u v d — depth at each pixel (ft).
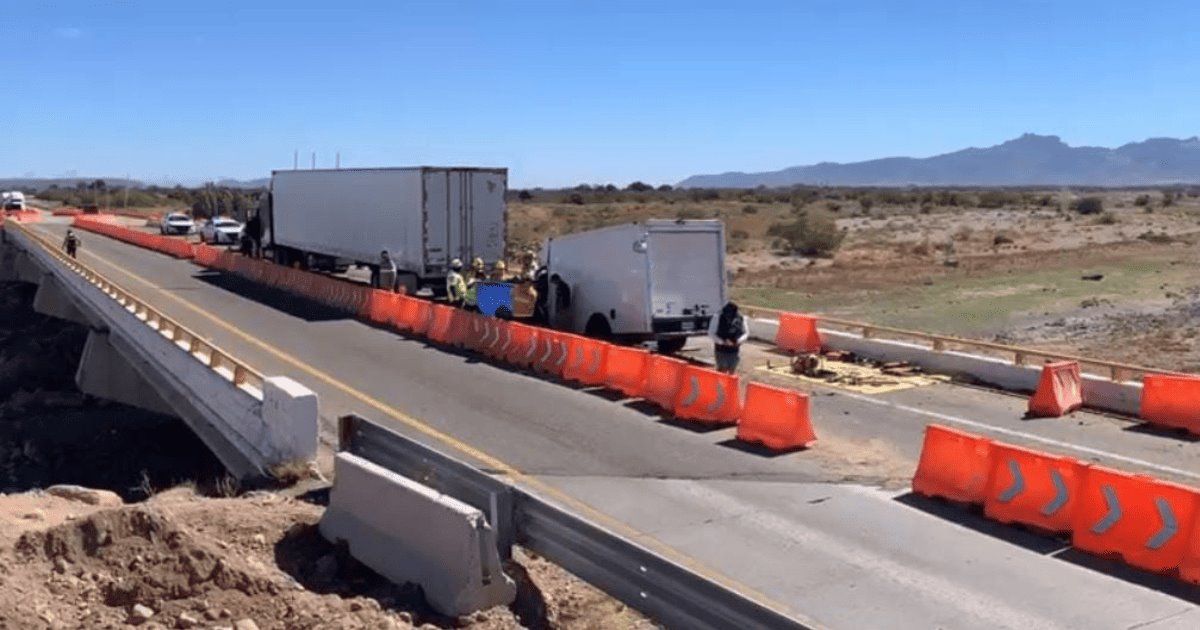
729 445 47.09
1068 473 34.60
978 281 138.31
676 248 70.18
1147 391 51.96
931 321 102.99
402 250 100.94
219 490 42.60
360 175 108.78
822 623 27.30
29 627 22.76
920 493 39.34
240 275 131.44
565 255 77.51
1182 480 41.65
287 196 131.85
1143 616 28.12
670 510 37.27
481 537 26.00
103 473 89.25
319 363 69.00
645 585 23.90
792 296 124.77
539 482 40.88
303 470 41.11
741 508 37.55
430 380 63.10
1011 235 221.25
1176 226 245.86
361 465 29.78
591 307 74.69
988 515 36.55
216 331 83.61
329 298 102.83
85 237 204.23
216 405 55.21
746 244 204.64
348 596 27.02
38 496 40.81
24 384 123.13
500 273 93.40
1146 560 31.65
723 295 71.36
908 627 27.14
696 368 52.54
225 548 27.91
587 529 25.90
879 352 69.87
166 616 24.07
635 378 57.82
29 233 159.12
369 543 28.78
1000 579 30.73
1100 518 33.06
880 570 31.35
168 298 106.73
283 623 24.38
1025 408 55.62
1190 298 116.67
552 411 54.24
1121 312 106.83
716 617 21.74
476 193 99.19
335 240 116.37
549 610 27.25
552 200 440.04
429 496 27.20
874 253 185.68
